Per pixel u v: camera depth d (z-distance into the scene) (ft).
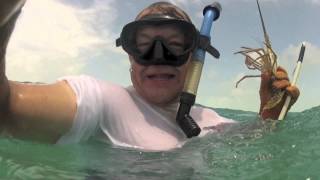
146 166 1.63
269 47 2.23
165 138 1.83
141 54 1.88
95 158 1.69
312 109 2.76
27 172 1.53
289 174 1.55
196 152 1.80
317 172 1.56
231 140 1.97
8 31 1.28
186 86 1.89
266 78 2.23
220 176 1.55
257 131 2.10
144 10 2.02
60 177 1.51
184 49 1.92
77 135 1.73
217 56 2.03
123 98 1.84
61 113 1.65
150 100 1.90
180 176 1.54
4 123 1.56
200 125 2.04
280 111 2.21
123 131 1.80
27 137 1.65
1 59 1.38
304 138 2.00
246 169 1.62
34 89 1.63
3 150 1.76
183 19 1.98
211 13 2.08
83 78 1.80
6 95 1.51
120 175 1.55
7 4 1.07
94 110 1.73
